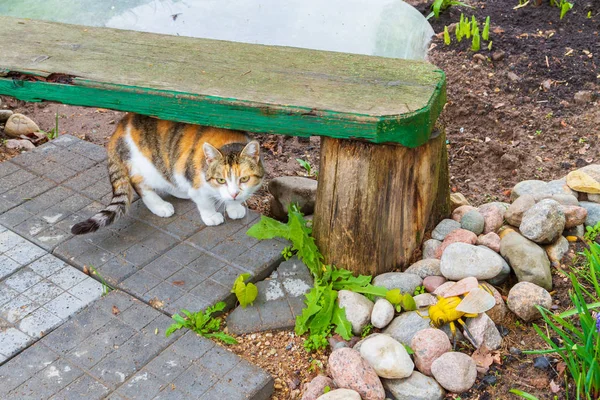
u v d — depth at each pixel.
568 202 1.97
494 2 2.81
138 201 2.07
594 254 1.75
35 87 1.88
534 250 1.84
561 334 1.66
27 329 1.78
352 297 1.82
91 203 2.06
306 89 1.82
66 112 2.49
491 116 2.34
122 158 1.98
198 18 2.74
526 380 1.70
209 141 1.94
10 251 1.93
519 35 2.58
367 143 1.77
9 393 1.67
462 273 1.81
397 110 1.74
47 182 2.12
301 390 1.73
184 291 1.85
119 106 1.85
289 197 2.04
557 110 2.33
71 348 1.75
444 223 1.96
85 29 2.07
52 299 1.83
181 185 1.98
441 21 2.72
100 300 1.83
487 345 1.74
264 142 2.37
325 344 1.79
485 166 2.24
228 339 1.78
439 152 1.87
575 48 2.51
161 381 1.70
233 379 1.70
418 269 1.87
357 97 1.79
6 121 2.39
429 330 1.74
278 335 1.82
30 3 2.76
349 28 2.67
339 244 1.86
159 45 1.99
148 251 1.94
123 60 1.93
